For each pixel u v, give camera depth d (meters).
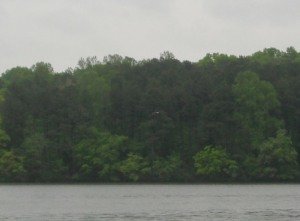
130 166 146.75
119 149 152.88
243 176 145.50
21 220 66.44
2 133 148.75
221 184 141.75
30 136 148.75
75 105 155.38
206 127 149.12
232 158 147.88
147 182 147.12
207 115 150.12
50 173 145.12
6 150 149.12
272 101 155.25
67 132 151.25
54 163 146.00
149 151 151.25
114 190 118.44
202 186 133.62
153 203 86.00
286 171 144.62
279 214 71.06
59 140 150.00
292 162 144.75
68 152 149.50
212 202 87.44
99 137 152.62
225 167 146.25
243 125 152.12
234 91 155.50
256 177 145.00
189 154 153.00
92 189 122.44
